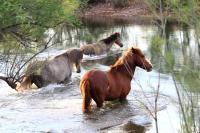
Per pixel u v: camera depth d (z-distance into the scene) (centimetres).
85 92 1004
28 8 667
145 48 1983
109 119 944
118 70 1104
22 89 1225
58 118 938
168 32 2280
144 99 1098
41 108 1020
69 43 2423
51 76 1323
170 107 1012
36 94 1182
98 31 3127
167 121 916
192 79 396
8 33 739
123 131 866
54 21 729
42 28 730
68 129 862
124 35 2705
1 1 614
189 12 363
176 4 364
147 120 934
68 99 1128
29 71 1096
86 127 880
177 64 414
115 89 1069
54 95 1179
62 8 708
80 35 2828
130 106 1050
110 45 2225
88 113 985
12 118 930
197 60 386
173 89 1203
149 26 3172
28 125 882
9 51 907
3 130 845
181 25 384
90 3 4575
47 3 680
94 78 1027
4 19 649
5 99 1109
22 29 735
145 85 1257
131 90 1205
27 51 898
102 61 1942
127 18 4000
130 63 1110
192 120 407
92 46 2142
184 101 415
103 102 1075
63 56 1419
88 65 1797
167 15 381
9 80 1059
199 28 364
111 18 4078
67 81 1402
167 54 394
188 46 392
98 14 4391
